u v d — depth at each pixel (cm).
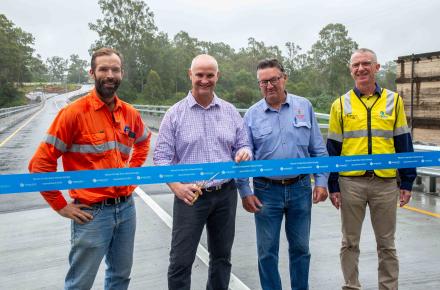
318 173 346
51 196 276
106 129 289
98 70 281
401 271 422
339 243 507
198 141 327
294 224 354
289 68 9375
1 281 419
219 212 333
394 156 345
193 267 440
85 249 286
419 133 1891
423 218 609
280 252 484
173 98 8294
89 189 286
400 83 1970
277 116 353
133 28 8956
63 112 278
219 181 326
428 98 1848
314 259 458
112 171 289
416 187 795
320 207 690
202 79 321
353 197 353
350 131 355
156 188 846
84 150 283
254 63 10219
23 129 2352
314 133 364
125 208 301
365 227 567
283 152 348
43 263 463
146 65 8975
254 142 359
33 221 626
